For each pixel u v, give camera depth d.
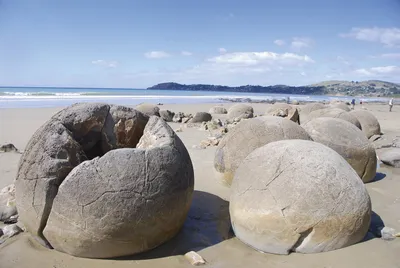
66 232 3.16
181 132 11.12
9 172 6.08
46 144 3.37
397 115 22.06
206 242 3.72
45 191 3.20
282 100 42.31
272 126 5.08
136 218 3.15
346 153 5.54
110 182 3.09
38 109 18.45
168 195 3.33
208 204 4.84
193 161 7.11
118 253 3.27
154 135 3.83
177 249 3.54
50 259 3.24
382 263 3.19
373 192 5.31
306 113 14.77
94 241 3.14
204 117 14.31
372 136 10.60
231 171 5.25
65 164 3.31
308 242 3.31
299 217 3.25
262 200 3.40
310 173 3.38
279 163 3.54
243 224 3.55
